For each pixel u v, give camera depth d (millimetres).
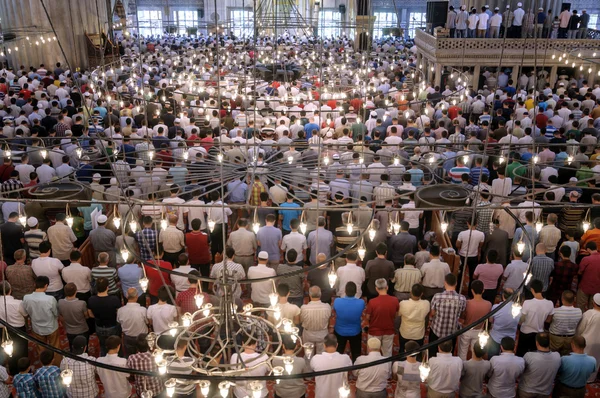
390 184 11305
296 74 22156
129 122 14102
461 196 6781
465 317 7594
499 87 22609
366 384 6469
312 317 7465
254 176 7406
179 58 26656
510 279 8547
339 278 8320
